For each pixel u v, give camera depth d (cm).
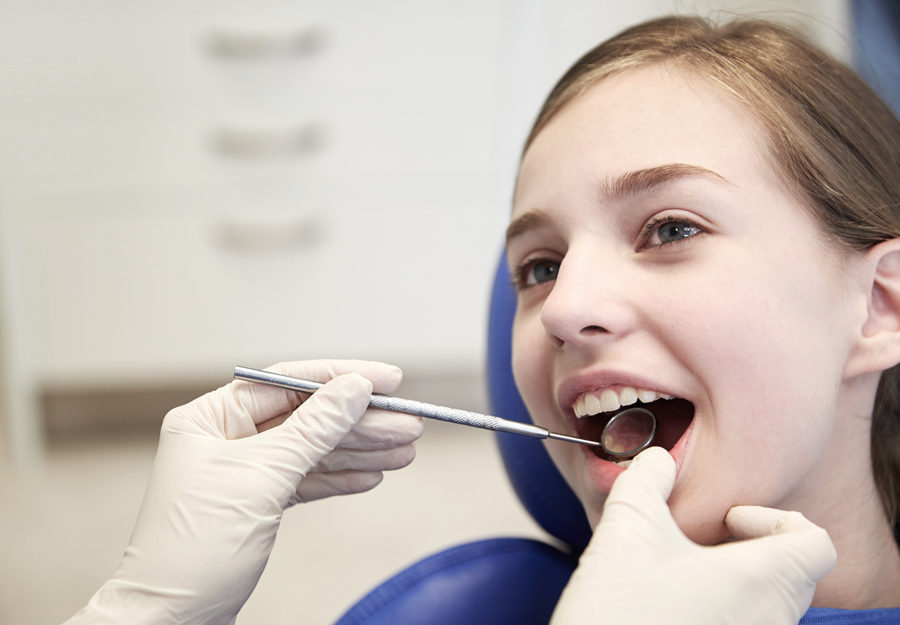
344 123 222
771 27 83
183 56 215
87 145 218
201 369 234
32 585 176
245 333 233
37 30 210
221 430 77
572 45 219
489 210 229
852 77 83
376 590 86
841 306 68
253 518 69
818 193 69
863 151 76
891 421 80
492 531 195
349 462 80
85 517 203
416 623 84
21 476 225
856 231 71
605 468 70
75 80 214
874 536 76
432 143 224
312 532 198
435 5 215
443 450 238
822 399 66
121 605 66
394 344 237
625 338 67
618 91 73
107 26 211
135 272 226
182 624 67
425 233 230
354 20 216
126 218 223
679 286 65
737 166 67
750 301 64
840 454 73
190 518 69
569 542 96
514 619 86
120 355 231
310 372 77
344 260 231
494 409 98
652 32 81
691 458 66
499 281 101
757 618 57
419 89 221
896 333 70
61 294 226
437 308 235
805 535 60
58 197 220
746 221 66
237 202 225
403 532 196
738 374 63
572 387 69
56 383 231
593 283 67
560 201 72
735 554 59
